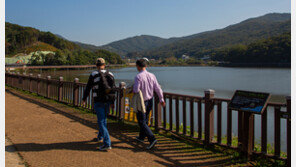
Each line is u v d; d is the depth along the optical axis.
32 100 10.74
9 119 6.93
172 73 95.38
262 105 3.66
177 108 5.56
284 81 52.12
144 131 4.66
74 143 4.86
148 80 4.79
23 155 4.11
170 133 5.77
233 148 4.38
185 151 4.55
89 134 5.52
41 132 5.62
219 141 4.63
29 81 13.66
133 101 4.73
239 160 4.04
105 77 4.61
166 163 3.94
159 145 4.91
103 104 4.61
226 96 30.59
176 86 42.81
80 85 8.88
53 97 10.95
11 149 4.39
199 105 5.02
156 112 5.99
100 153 4.34
